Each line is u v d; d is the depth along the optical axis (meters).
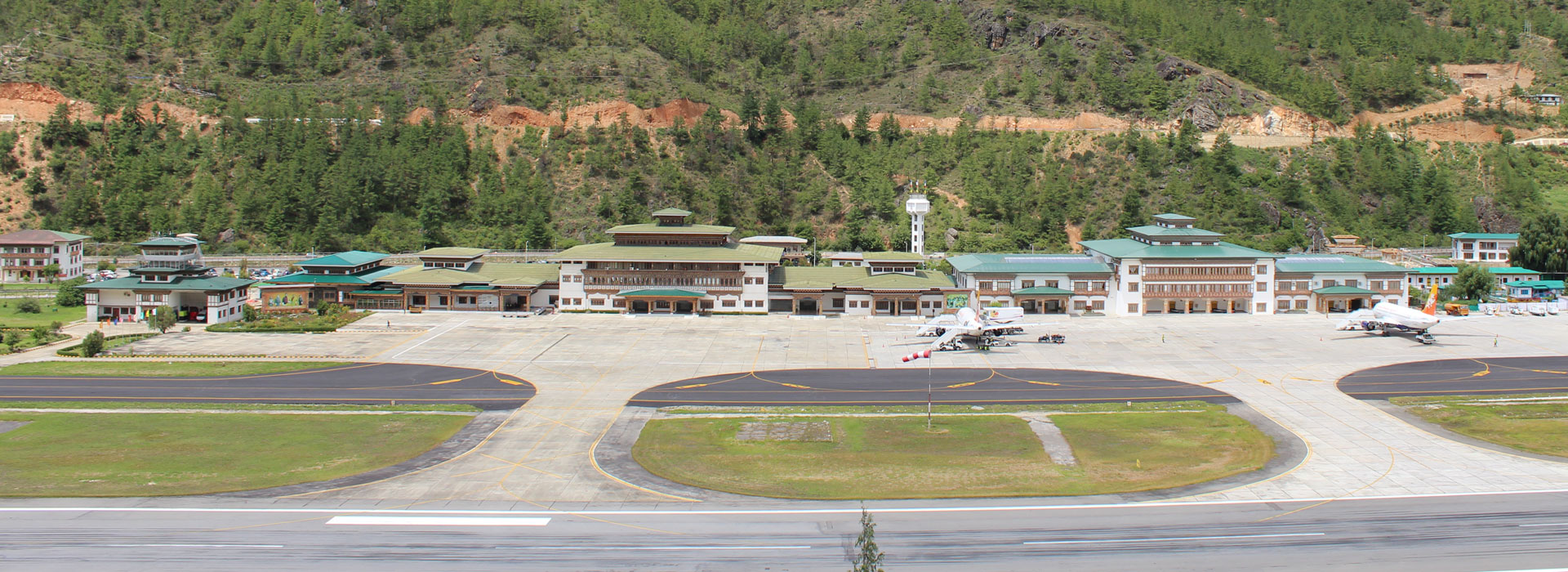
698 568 68.44
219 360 141.12
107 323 174.75
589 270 193.88
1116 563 69.06
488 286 195.50
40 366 135.25
